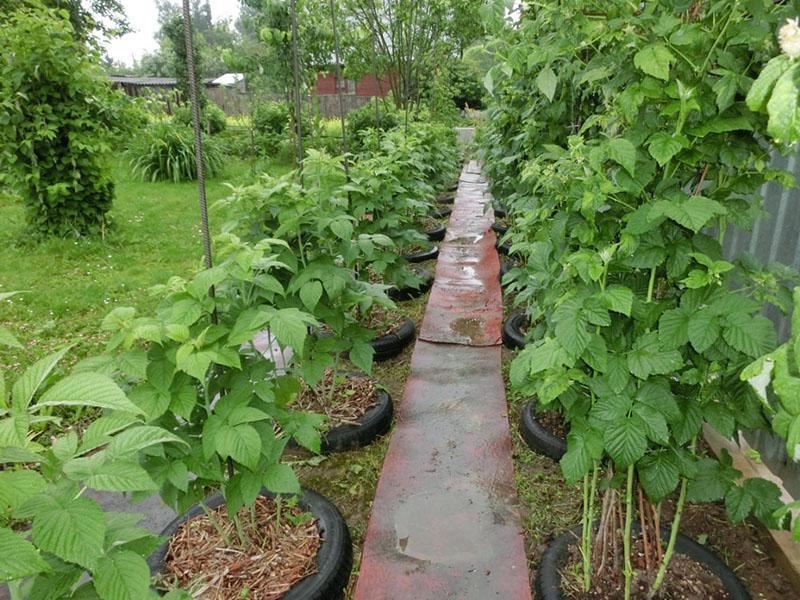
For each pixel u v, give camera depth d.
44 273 5.69
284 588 1.85
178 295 1.82
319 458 2.76
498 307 4.59
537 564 2.10
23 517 1.04
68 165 6.55
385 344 3.72
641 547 1.99
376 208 4.02
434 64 11.47
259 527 2.11
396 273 4.06
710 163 1.60
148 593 1.14
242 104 18.62
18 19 6.01
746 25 1.38
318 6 11.17
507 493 2.49
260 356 2.03
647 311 1.61
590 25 1.61
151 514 2.48
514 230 4.17
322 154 3.04
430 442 2.86
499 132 5.23
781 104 0.78
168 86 24.83
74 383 1.06
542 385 1.67
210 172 11.59
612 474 1.86
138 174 11.36
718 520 2.27
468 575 2.05
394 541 2.22
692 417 1.59
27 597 1.14
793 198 2.26
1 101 6.09
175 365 1.69
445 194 9.53
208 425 1.67
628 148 1.47
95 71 6.58
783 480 2.26
